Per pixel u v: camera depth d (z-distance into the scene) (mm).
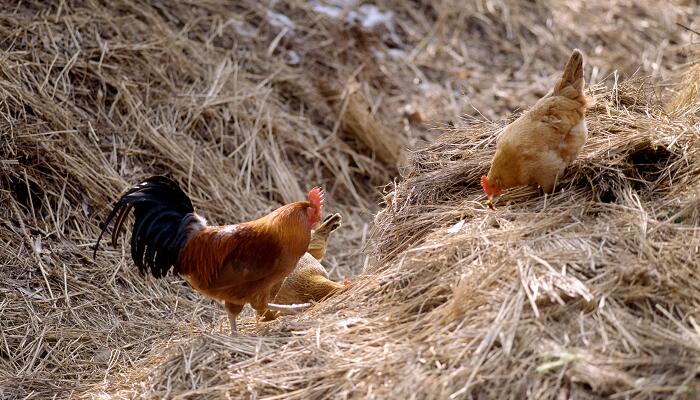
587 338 3932
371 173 8781
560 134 4938
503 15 11477
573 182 5137
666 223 4543
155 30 8516
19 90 7023
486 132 6043
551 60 10922
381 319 4543
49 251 6305
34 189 6664
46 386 5184
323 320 4734
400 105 9742
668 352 3799
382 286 4828
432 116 9656
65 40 7805
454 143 6094
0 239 6195
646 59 10953
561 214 4762
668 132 5266
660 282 4148
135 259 4938
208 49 8867
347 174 8586
